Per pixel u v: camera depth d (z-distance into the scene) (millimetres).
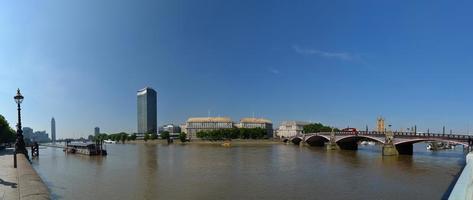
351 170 89938
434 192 58938
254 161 119000
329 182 69375
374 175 79625
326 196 55719
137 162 120438
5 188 34562
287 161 118312
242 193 58312
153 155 159125
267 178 75438
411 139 135250
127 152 191250
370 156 141625
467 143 116438
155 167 101562
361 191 59938
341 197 55062
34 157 149500
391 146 143125
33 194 31984
